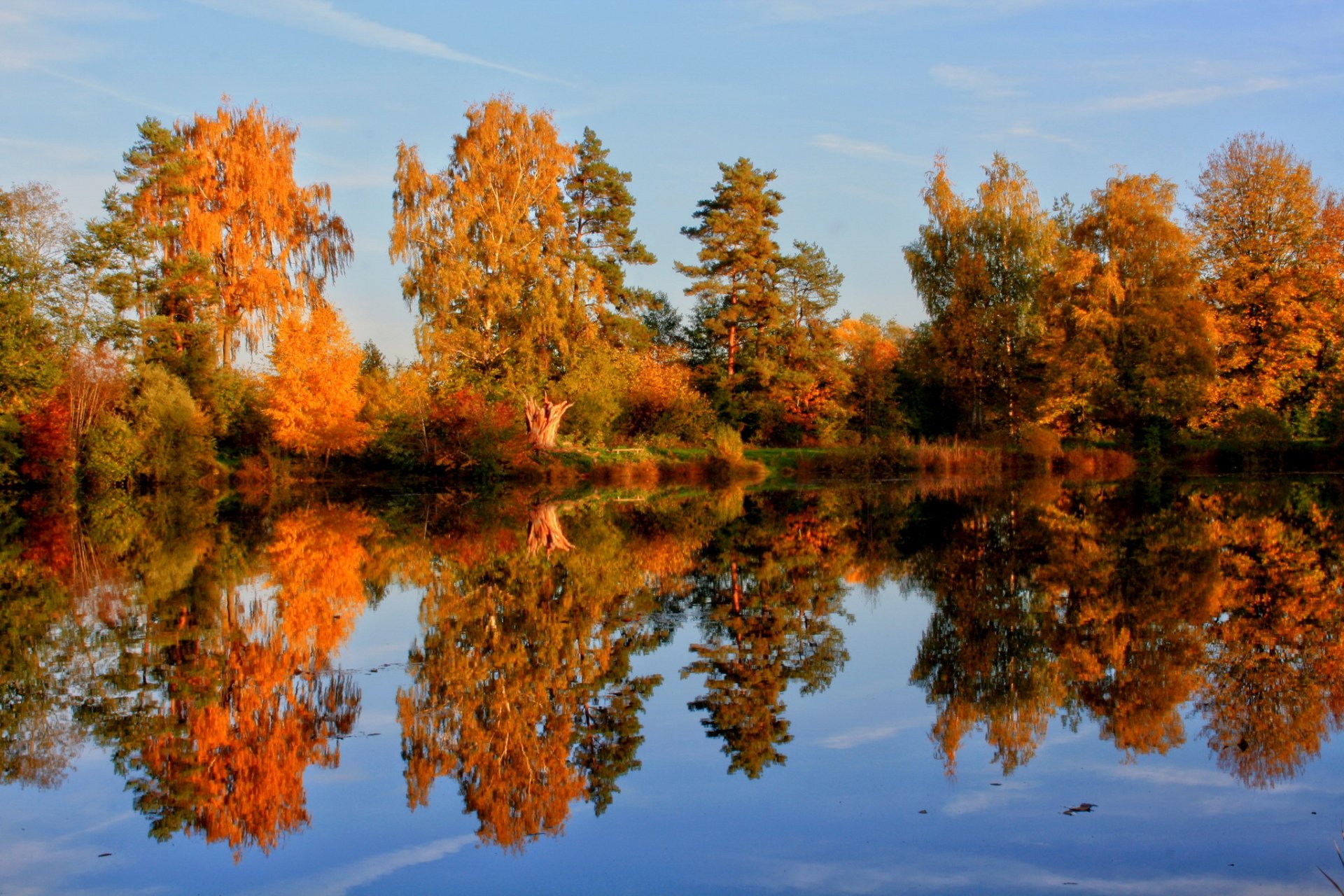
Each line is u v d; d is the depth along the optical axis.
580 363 39.28
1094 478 34.91
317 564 16.14
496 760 6.96
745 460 38.00
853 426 45.72
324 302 40.97
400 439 34.25
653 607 12.42
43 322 30.27
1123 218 37.88
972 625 10.84
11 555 17.78
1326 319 36.50
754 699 8.29
